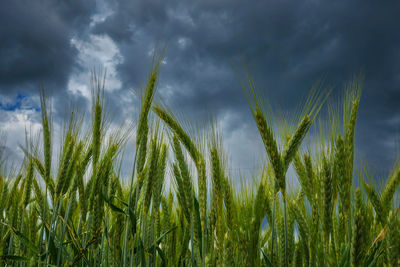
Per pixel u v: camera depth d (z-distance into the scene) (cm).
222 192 44
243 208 47
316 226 43
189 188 46
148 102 49
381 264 43
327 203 41
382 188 44
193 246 46
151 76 50
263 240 53
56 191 50
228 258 41
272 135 43
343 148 42
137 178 49
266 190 50
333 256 41
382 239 40
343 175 41
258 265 44
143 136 49
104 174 53
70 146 51
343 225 42
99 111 52
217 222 43
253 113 43
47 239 53
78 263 52
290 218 47
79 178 51
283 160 44
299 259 46
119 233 51
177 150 48
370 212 45
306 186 46
